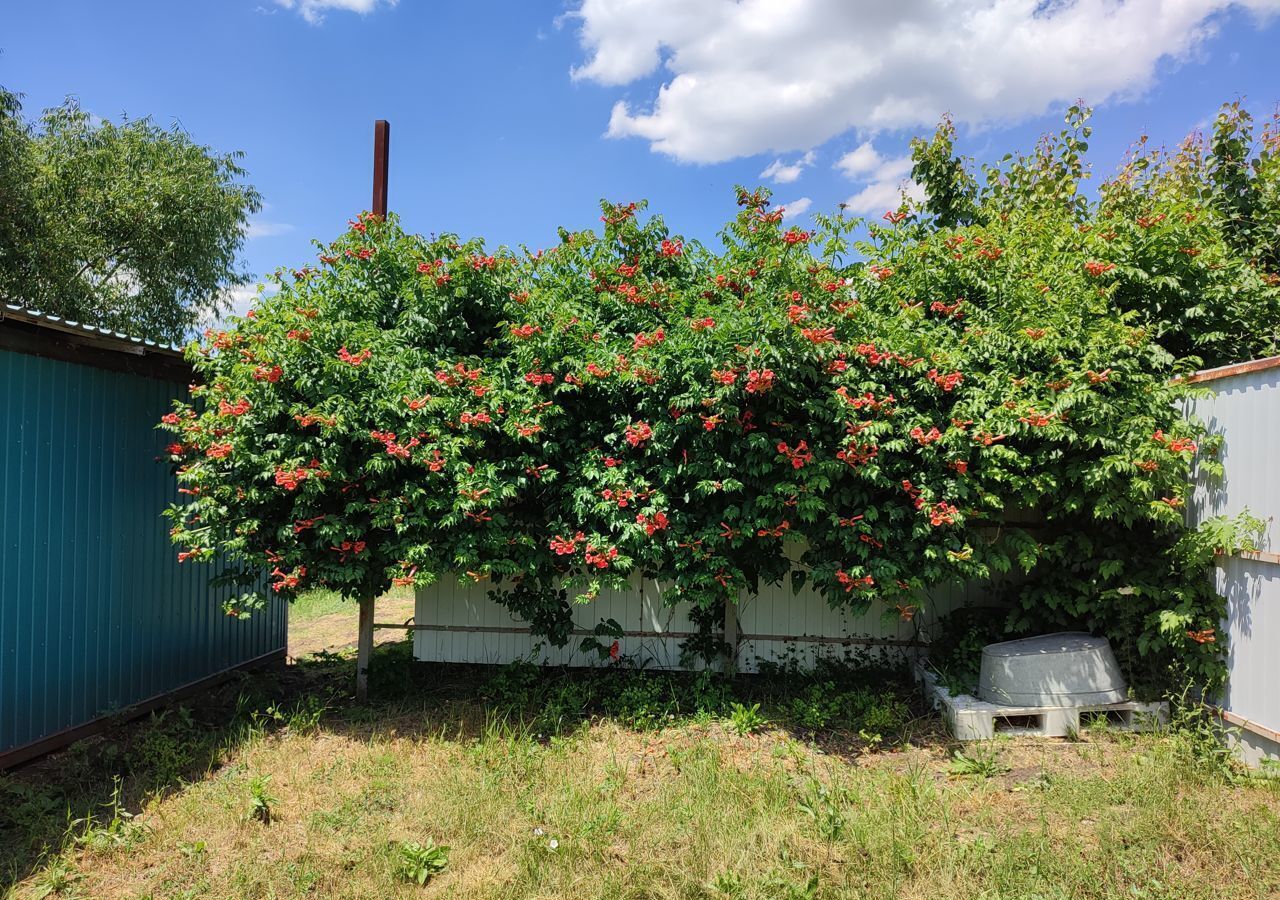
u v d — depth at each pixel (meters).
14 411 4.12
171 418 4.61
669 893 2.95
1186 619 4.19
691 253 5.39
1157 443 4.25
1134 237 5.28
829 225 4.74
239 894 2.99
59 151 13.28
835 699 5.01
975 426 4.41
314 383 4.52
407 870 3.13
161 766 4.12
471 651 5.85
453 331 5.04
